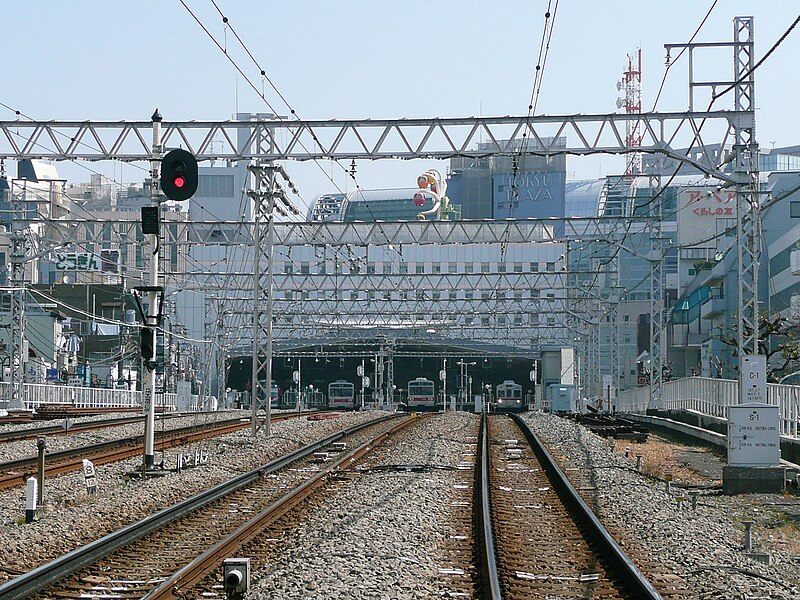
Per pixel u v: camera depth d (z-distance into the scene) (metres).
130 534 14.34
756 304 26.31
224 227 49.28
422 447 33.91
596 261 68.62
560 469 25.70
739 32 27.39
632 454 31.86
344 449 33.25
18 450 28.80
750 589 11.51
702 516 18.14
